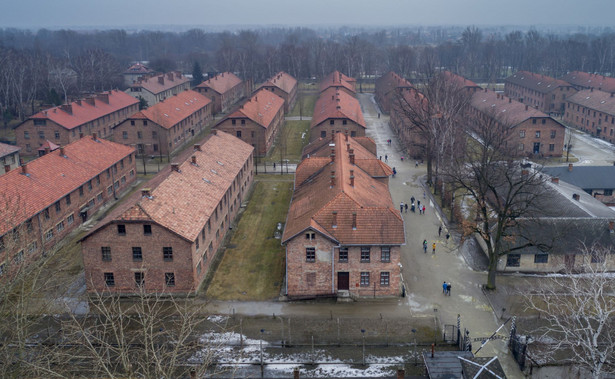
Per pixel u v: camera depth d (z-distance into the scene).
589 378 41.94
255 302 52.84
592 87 154.88
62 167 71.56
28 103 157.00
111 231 51.56
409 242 67.12
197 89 157.25
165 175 62.03
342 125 111.88
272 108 129.62
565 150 114.50
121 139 109.75
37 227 61.19
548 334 46.91
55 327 47.09
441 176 83.88
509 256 58.69
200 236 55.72
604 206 69.31
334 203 53.88
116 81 197.88
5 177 61.34
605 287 54.19
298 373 39.16
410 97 124.06
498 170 72.62
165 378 28.55
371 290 53.91
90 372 41.12
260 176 96.88
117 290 53.22
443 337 46.47
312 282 53.50
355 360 43.84
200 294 54.16
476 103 137.62
